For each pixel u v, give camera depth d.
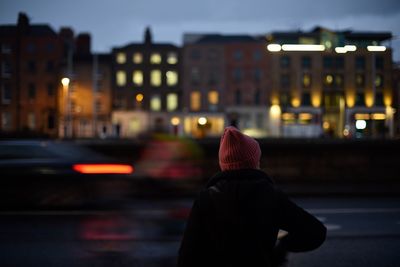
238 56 61.56
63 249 6.77
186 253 2.36
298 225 2.29
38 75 60.81
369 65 26.27
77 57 61.12
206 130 61.28
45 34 61.22
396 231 8.14
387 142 16.36
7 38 60.75
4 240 7.39
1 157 10.66
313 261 6.12
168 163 14.31
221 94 61.62
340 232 8.05
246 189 2.31
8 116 60.62
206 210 2.35
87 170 10.19
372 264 5.97
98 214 9.70
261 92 61.00
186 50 61.84
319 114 49.53
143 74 61.88
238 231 2.25
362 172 16.31
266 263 2.22
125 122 61.22
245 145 2.45
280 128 52.69
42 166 10.39
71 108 60.41
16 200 10.40
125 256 6.37
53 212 9.99
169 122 61.53
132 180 10.15
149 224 8.33
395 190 13.98
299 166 16.25
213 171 15.53
